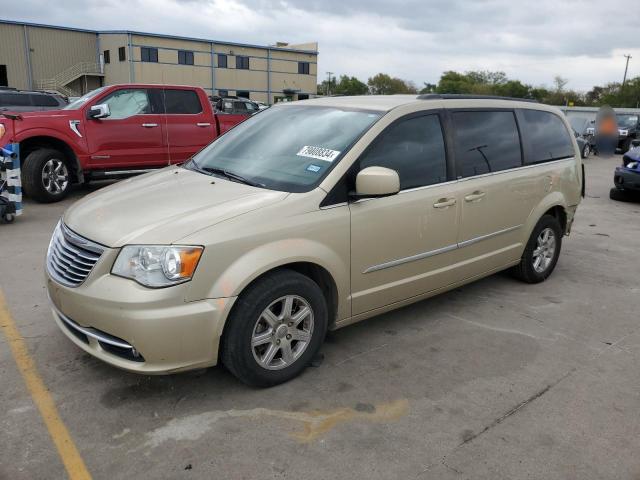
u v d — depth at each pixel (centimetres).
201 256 291
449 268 430
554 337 425
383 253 375
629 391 347
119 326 287
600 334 434
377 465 270
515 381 355
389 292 388
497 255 478
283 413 310
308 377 350
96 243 302
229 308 300
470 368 371
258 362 322
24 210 807
